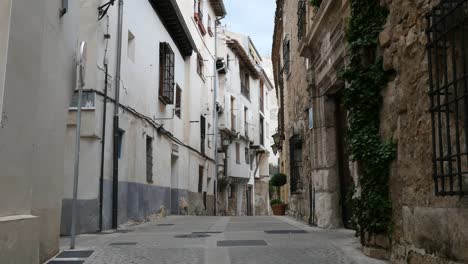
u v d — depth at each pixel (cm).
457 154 372
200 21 2217
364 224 566
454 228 384
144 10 1366
